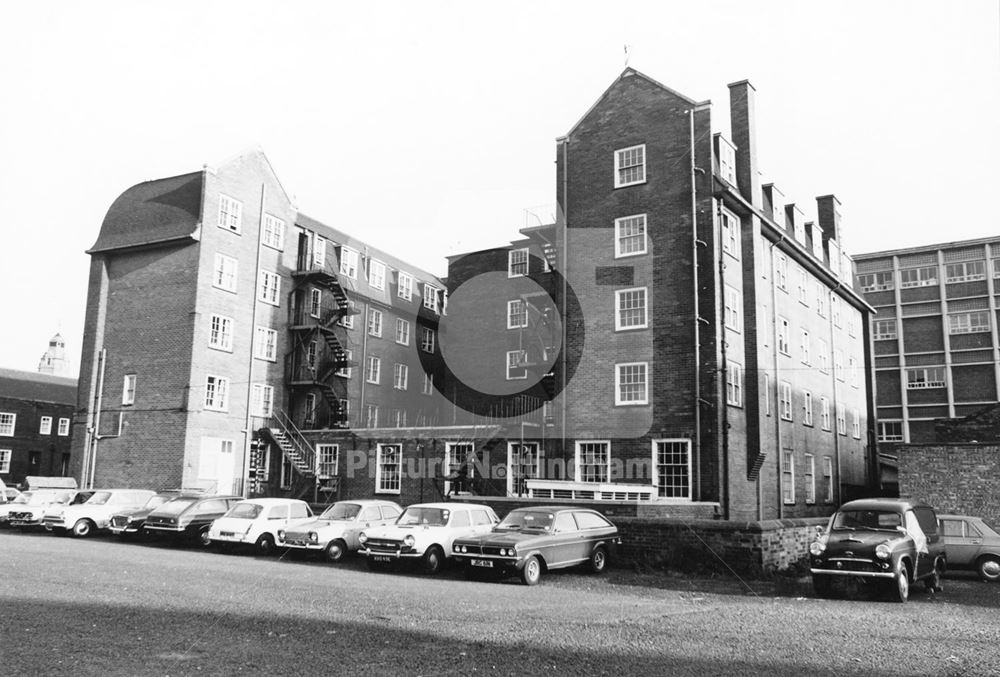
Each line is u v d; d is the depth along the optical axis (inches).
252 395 1417.3
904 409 2265.0
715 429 976.3
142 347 1354.6
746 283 1129.4
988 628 436.5
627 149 1119.6
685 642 379.2
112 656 324.8
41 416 2166.6
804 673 320.2
